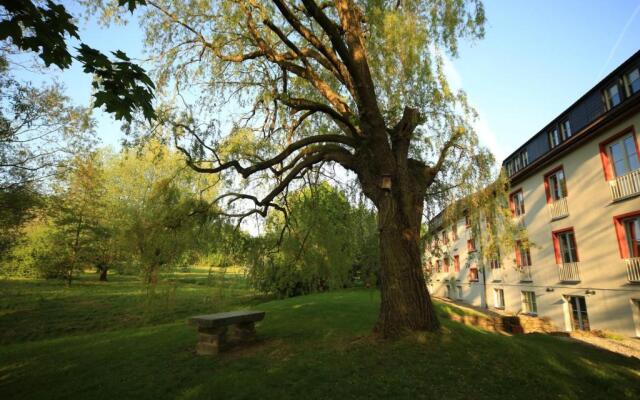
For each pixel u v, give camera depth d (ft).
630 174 38.58
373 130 23.49
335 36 20.86
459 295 96.63
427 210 31.94
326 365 18.57
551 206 53.98
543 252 56.29
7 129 51.03
